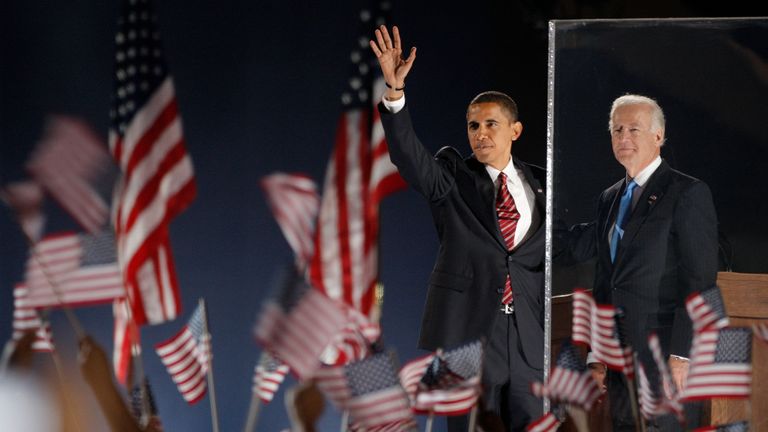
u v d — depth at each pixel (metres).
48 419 13.63
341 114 21.78
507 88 21.98
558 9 21.72
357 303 21.53
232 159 21.61
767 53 11.23
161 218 21.25
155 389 20.94
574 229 11.71
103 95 21.31
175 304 21.14
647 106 11.50
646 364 11.49
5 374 10.63
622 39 11.55
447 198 15.59
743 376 11.04
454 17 22.05
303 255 21.52
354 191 21.67
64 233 20.92
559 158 11.72
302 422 7.54
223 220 21.53
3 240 20.64
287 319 11.37
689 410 11.24
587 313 11.70
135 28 21.44
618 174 11.62
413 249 21.89
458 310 15.32
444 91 22.03
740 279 11.30
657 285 11.54
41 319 14.02
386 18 21.94
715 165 11.38
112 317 20.67
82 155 21.17
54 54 21.27
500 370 15.10
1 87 21.06
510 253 15.34
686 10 21.19
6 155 20.95
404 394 9.80
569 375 11.66
